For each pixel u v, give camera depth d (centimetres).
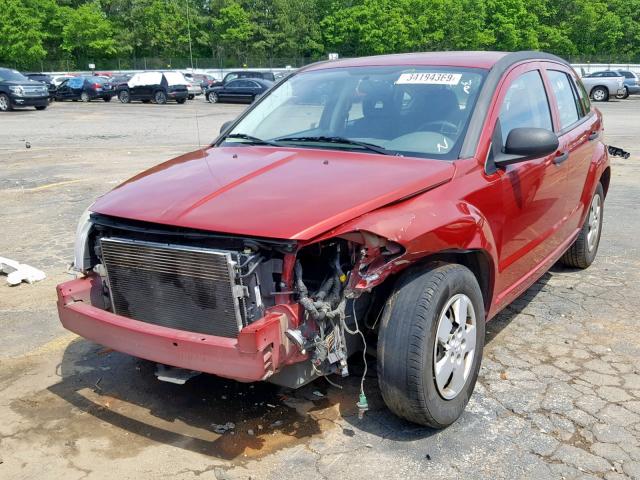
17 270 601
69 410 372
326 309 301
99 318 333
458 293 339
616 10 7012
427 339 316
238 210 312
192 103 3628
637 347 446
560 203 493
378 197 319
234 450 329
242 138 447
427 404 322
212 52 7169
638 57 6825
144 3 7162
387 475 307
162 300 326
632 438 336
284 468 313
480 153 382
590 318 498
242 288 300
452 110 404
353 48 6812
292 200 317
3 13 6247
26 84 2892
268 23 7112
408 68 451
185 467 316
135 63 6762
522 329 478
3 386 402
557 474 306
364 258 306
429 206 334
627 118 2267
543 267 480
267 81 3541
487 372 410
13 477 311
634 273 607
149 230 321
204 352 297
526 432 342
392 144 394
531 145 376
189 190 343
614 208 875
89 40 6888
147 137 1811
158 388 396
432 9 6203
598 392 384
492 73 424
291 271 297
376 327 355
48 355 446
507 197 396
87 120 2411
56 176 1152
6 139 1773
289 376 313
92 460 323
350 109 432
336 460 319
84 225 358
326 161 374
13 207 902
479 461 317
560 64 554
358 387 391
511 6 6412
